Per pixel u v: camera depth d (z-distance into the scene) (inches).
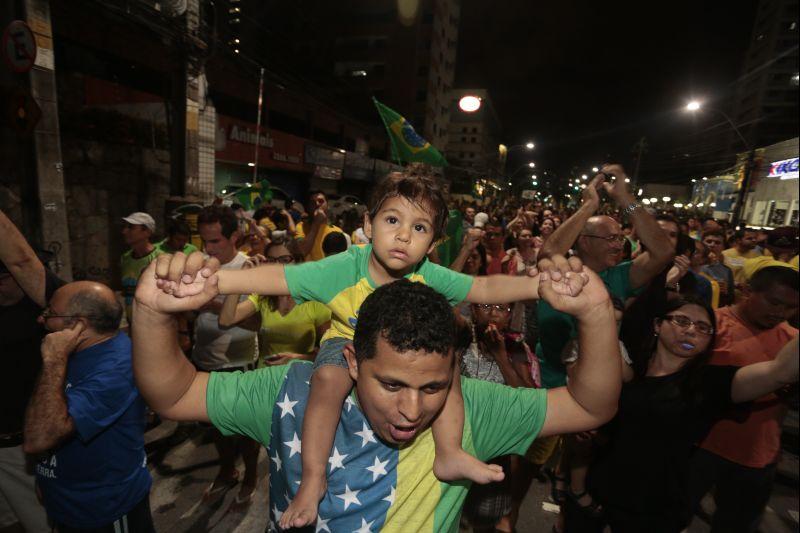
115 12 313.7
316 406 48.0
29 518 99.7
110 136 341.1
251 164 719.1
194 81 404.5
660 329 92.7
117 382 80.9
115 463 83.1
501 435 52.3
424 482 48.9
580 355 46.5
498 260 288.8
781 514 147.7
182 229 210.8
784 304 110.3
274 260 157.9
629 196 119.7
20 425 96.5
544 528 137.6
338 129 1103.0
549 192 2517.2
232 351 142.4
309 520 43.4
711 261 230.4
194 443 167.3
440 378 39.8
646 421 93.3
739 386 88.0
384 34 1804.9
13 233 90.7
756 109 2573.8
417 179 61.1
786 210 1073.5
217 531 123.8
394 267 57.6
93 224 334.6
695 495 117.3
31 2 253.1
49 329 79.0
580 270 43.2
